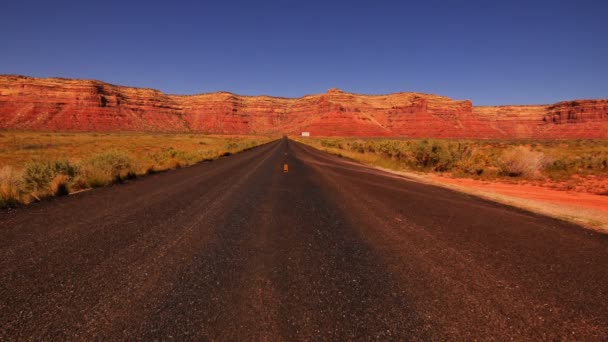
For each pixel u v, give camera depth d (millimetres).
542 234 5047
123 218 5383
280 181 10742
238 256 3744
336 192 8727
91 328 2250
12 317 2365
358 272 3350
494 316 2533
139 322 2334
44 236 4316
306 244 4250
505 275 3354
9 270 3182
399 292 2908
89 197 7324
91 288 2840
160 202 6797
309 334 2229
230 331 2242
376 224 5383
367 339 2184
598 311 2656
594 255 4074
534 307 2691
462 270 3461
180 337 2162
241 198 7531
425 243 4395
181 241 4238
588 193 10602
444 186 10898
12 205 6375
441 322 2424
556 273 3438
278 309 2559
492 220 5910
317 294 2834
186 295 2762
